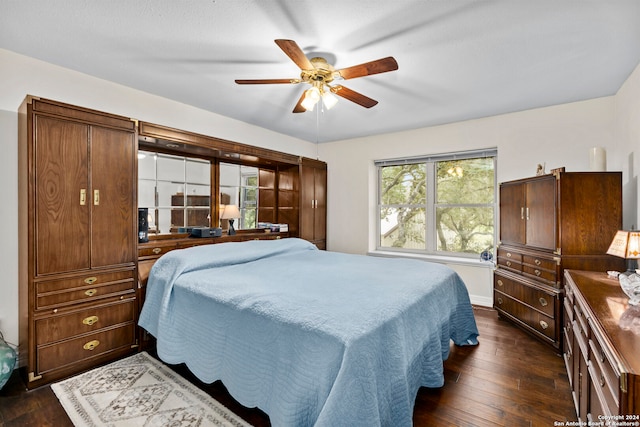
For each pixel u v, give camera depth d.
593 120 2.96
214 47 2.05
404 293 1.79
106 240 2.28
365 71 1.86
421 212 4.29
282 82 2.07
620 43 1.97
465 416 1.70
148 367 2.22
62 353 2.06
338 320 1.38
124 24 1.80
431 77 2.48
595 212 2.36
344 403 1.14
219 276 2.16
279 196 4.37
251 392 1.49
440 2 1.59
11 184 2.15
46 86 2.28
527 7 1.62
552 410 1.75
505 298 3.07
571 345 1.88
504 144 3.44
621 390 0.91
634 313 1.34
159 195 3.05
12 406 1.78
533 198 2.74
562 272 2.40
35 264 1.95
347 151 4.70
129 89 2.73
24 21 1.77
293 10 1.66
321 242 4.63
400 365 1.42
